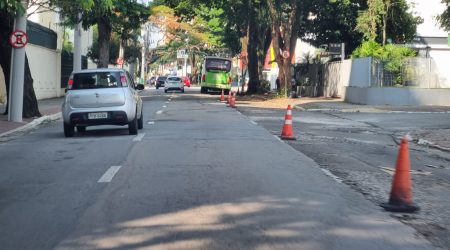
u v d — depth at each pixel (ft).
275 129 62.39
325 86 142.00
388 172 36.63
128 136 53.16
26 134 58.29
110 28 120.67
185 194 28.22
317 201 27.27
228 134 55.26
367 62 109.29
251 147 45.93
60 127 66.33
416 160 44.16
